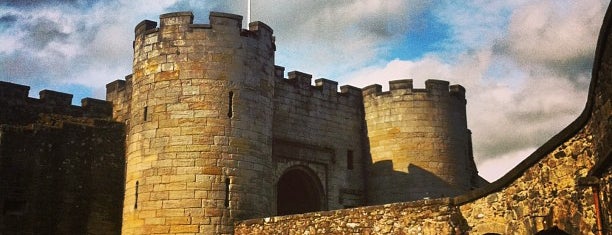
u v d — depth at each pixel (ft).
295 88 98.32
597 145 38.50
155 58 78.69
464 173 104.58
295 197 104.12
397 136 102.83
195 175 73.56
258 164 77.41
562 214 42.98
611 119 35.19
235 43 78.84
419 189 99.86
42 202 83.10
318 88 102.12
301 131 97.30
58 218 83.92
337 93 104.99
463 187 103.19
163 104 76.54
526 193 47.19
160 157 74.84
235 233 72.28
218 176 74.02
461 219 54.08
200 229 71.97
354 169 103.81
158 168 74.59
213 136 74.95
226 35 78.64
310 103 99.91
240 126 76.54
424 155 101.60
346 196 101.14
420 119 103.19
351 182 102.68
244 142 76.43
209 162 74.13
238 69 78.18
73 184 86.33
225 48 78.13
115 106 97.96
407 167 101.04
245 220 71.87
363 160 105.60
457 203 54.65
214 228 72.23
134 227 74.23
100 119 93.56
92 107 96.99
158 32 79.51
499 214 50.19
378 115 105.50
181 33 78.28
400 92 104.78
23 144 83.56
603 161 35.63
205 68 77.00
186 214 72.38
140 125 77.61
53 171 85.10
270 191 79.20
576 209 41.42
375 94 106.83
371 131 105.70
